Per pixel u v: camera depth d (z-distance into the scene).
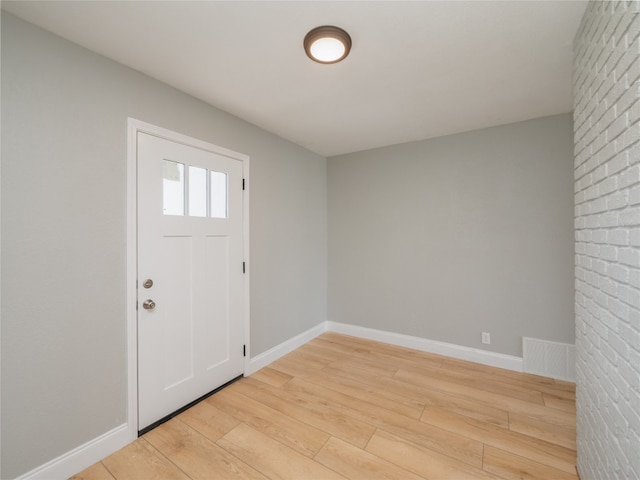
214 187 2.26
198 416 1.95
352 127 2.71
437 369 2.63
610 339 1.09
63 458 1.44
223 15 1.32
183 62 1.69
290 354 3.00
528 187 2.54
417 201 3.09
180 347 2.00
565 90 2.03
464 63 1.71
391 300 3.27
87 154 1.54
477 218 2.77
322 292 3.68
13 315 1.31
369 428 1.82
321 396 2.19
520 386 2.31
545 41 1.51
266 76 1.84
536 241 2.51
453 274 2.89
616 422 1.04
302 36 1.48
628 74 0.94
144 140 1.80
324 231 3.72
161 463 1.55
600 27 1.15
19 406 1.32
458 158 2.86
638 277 0.90
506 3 1.26
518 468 1.49
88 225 1.55
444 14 1.32
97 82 1.58
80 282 1.52
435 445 1.66
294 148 3.18
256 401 2.13
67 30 1.41
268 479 1.44
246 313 2.54
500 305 2.67
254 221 2.64
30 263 1.35
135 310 1.75
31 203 1.36
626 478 0.97
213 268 2.25
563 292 2.41
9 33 1.29
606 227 1.11
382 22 1.37
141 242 1.78
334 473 1.47
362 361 2.82
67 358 1.47
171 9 1.28
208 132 2.20
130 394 1.71
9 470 1.29
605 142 1.11
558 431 1.77
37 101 1.37
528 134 2.54
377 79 1.88
